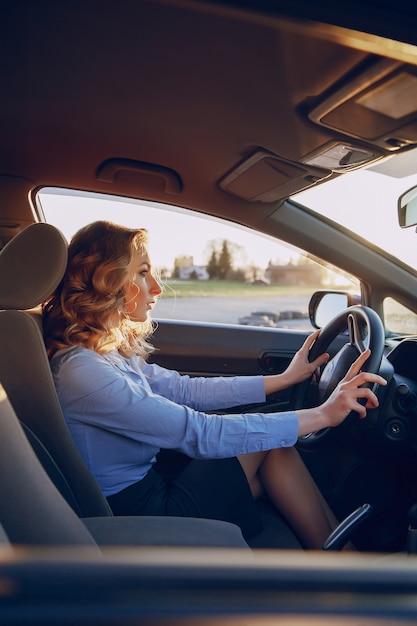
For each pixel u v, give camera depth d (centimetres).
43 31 161
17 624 36
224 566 40
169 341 261
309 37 145
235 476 173
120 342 165
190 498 167
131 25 155
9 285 130
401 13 125
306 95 175
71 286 155
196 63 170
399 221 238
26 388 129
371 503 215
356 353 191
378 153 200
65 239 132
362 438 207
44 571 38
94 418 151
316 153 206
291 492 182
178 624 37
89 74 182
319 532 182
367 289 252
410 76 146
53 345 155
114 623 36
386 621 38
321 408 164
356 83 158
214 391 198
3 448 88
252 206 248
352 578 40
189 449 155
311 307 264
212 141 216
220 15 138
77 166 237
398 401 196
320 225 247
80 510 135
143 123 210
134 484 162
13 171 238
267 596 39
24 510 86
